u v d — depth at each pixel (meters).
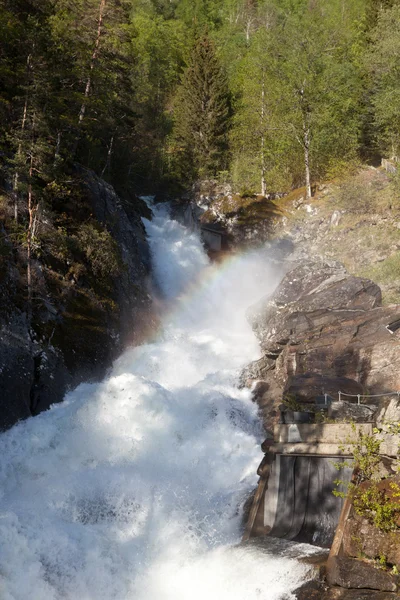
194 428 19.03
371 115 49.34
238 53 75.50
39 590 12.19
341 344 21.88
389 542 10.85
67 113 29.39
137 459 17.41
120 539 14.09
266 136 49.50
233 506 15.49
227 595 12.22
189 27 87.62
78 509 14.71
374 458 12.45
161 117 62.03
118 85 38.59
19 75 26.16
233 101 61.06
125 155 47.56
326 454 13.82
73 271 24.39
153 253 35.19
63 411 19.03
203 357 25.84
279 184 47.41
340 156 44.41
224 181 50.78
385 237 32.69
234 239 38.03
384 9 57.38
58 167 25.62
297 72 45.75
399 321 21.58
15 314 20.50
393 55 46.16
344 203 35.84
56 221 25.22
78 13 34.81
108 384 20.16
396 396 14.52
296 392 18.39
